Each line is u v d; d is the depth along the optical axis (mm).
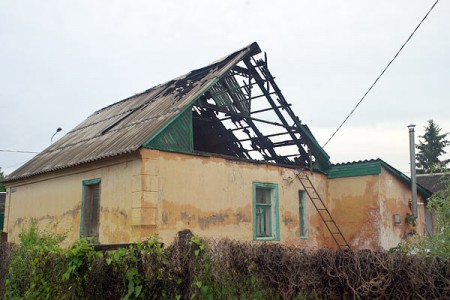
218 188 11398
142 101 15258
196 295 4930
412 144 14797
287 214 13219
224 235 11266
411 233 14172
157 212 9945
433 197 6699
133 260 5586
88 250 6152
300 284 4180
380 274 3760
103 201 10945
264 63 13414
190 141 11070
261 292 4465
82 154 12297
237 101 13195
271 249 4539
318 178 14523
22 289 7215
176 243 5371
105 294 5906
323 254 4145
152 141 10164
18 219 14766
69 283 6273
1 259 8062
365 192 13812
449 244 4820
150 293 5504
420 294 3557
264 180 12734
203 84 12352
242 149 14953
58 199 12789
